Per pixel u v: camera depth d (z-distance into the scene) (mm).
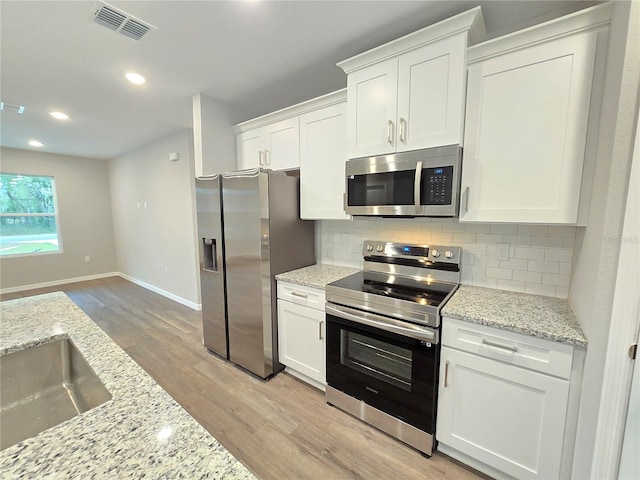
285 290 2260
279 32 1719
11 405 1049
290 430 1789
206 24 1626
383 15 1568
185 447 584
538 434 1285
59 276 5379
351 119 1890
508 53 1388
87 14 1525
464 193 1555
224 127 2799
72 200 5469
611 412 1070
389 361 1710
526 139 1382
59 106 2834
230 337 2549
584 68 1228
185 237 4039
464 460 1534
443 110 1538
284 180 2340
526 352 1281
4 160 4680
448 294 1709
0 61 1981
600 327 1080
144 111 3008
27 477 508
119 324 3506
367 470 1514
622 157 984
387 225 2270
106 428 632
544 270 1677
